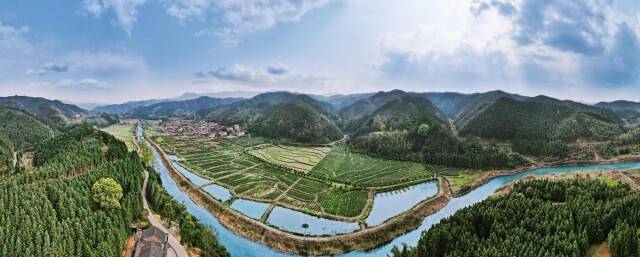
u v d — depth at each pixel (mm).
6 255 84875
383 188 179500
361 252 119000
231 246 120000
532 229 100000
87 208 108438
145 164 197875
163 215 128625
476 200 171250
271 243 121250
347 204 154375
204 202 157750
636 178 158875
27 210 99375
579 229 95375
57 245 90188
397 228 132875
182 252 104500
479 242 96438
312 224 134375
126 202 121312
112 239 98875
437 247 97625
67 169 140500
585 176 172250
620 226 92062
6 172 181875
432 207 155500
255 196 164000
